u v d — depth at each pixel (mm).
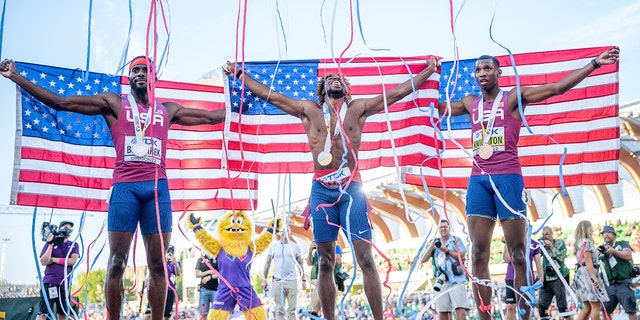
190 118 5590
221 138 6637
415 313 4316
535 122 6555
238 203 6445
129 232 4820
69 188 5895
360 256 4867
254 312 7648
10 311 9289
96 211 5965
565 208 21172
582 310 8555
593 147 6344
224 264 7711
